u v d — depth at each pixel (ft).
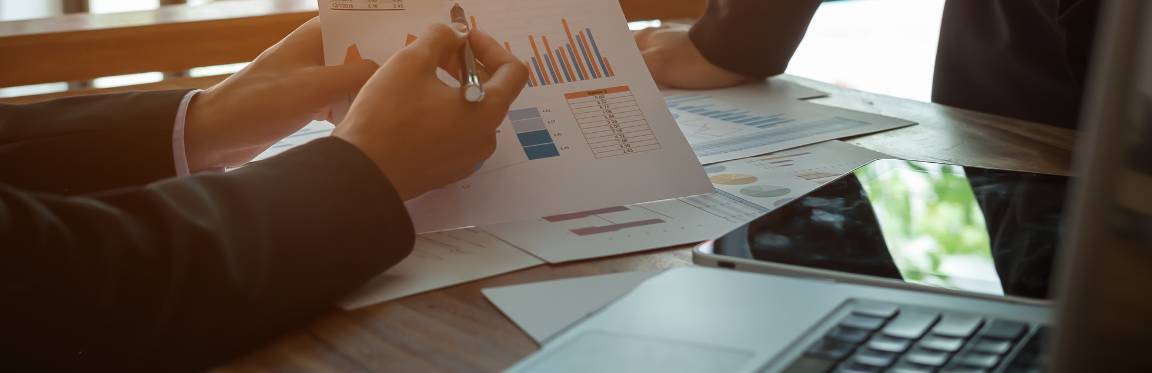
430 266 1.89
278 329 1.57
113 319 1.44
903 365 1.21
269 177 1.71
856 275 1.62
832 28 10.58
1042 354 1.21
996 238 1.79
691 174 2.41
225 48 4.17
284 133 2.41
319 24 2.56
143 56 4.02
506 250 1.99
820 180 2.48
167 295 1.47
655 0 5.20
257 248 1.58
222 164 2.46
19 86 3.83
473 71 2.11
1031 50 3.77
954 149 2.79
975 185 2.12
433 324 1.59
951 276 1.62
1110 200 0.95
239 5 4.56
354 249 1.70
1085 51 3.31
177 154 2.34
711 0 3.72
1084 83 3.38
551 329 1.54
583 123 2.49
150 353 1.46
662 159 2.43
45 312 1.39
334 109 2.45
